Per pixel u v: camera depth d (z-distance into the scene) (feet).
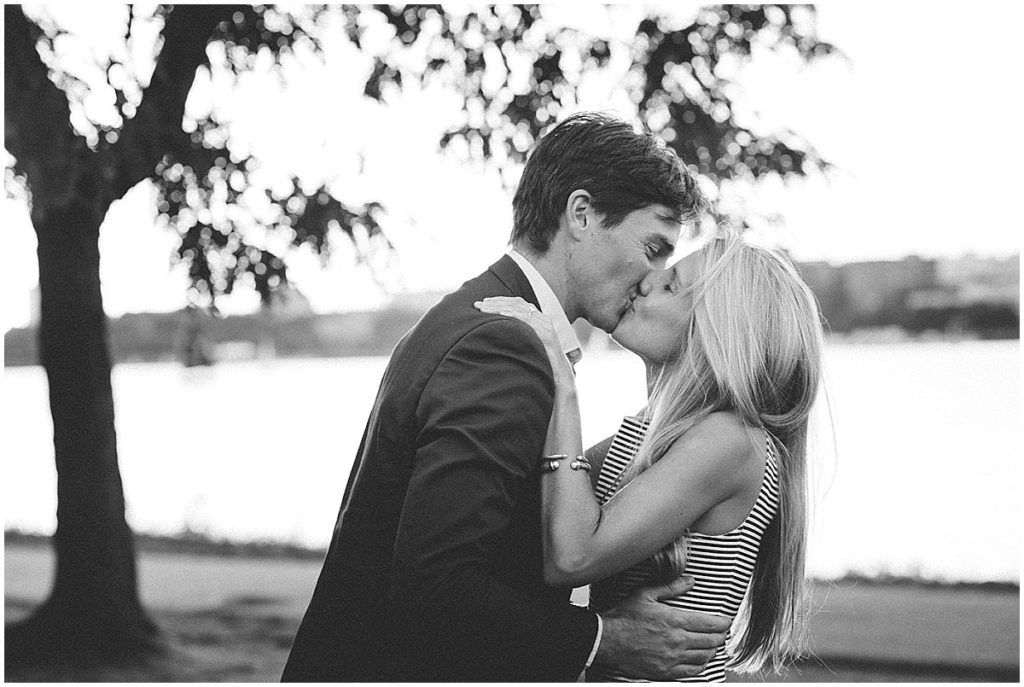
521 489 5.82
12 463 48.73
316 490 43.80
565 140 6.36
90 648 20.89
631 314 6.52
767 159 19.52
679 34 19.30
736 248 6.40
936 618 23.39
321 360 104.12
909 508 32.40
